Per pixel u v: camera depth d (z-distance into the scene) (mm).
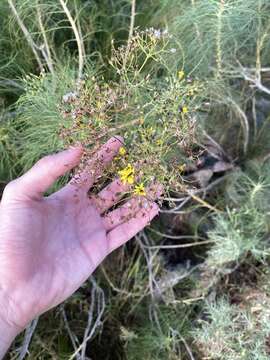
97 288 334
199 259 366
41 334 328
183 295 357
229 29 300
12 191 245
